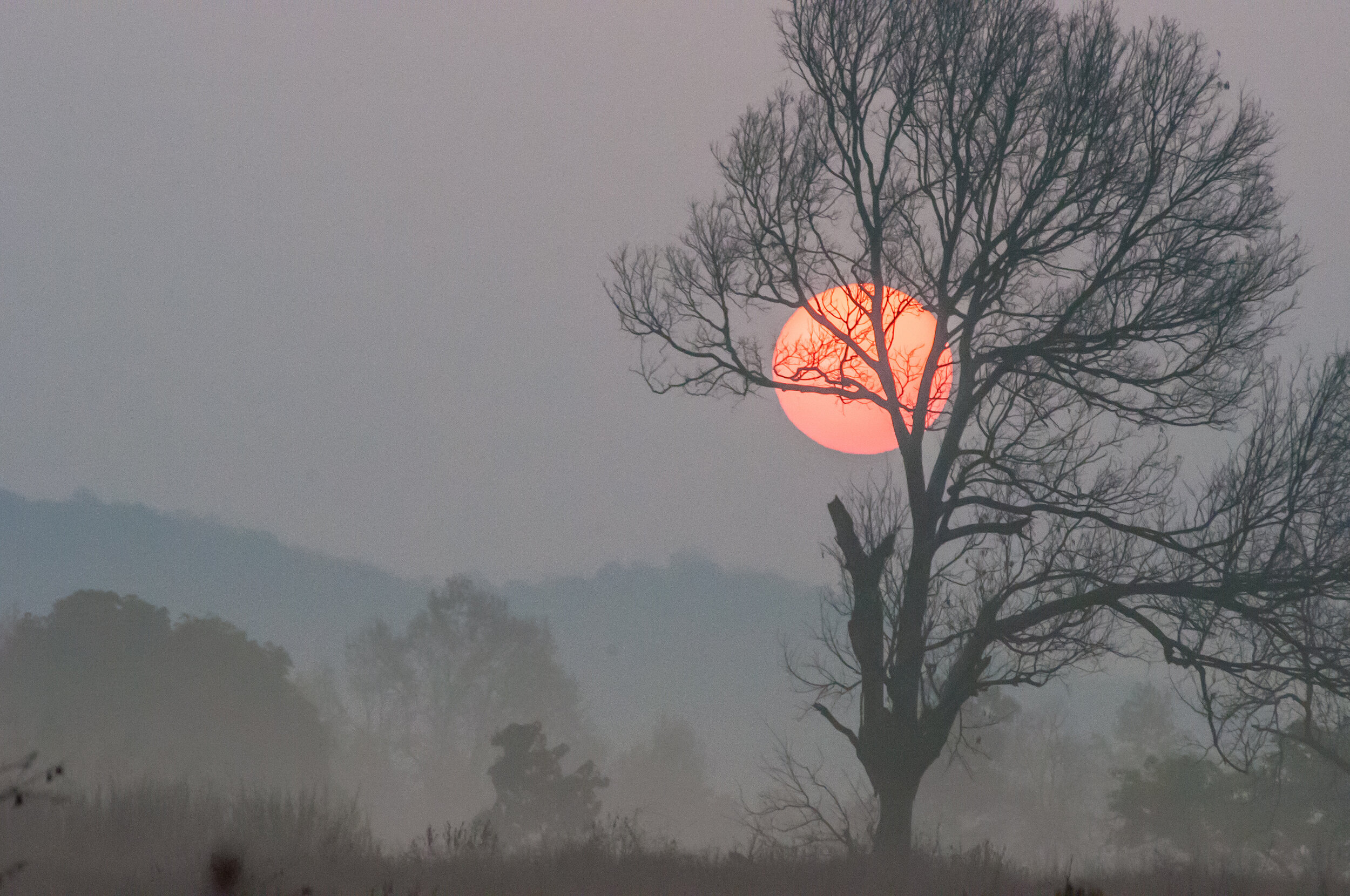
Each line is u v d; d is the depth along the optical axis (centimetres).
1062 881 4778
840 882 4788
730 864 5462
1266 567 6188
